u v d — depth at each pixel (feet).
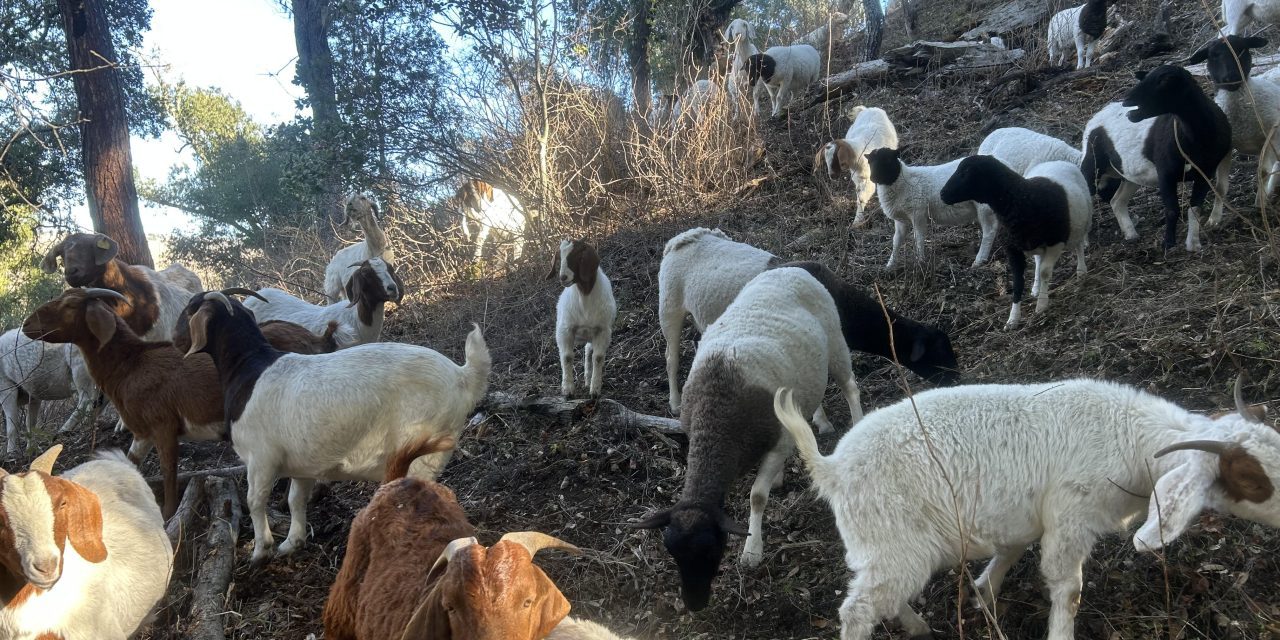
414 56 45.39
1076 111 34.42
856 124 34.45
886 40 59.11
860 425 13.51
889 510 12.63
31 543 10.92
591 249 23.52
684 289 22.89
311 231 48.44
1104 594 14.42
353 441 16.70
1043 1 50.19
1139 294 21.90
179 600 17.16
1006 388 13.38
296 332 22.29
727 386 16.19
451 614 8.16
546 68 40.78
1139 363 19.22
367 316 25.27
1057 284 24.25
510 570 8.02
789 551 16.96
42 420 31.65
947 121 38.19
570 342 24.62
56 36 51.78
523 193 39.22
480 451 22.11
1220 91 23.26
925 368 20.98
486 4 39.81
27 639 12.05
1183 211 26.20
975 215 27.07
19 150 48.88
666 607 16.07
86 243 25.05
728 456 15.81
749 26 50.57
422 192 45.14
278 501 21.01
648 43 53.42
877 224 31.83
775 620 15.39
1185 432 12.14
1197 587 13.91
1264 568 13.93
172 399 18.98
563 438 21.74
